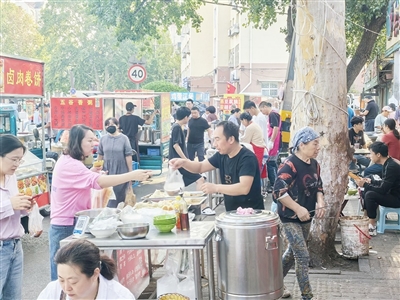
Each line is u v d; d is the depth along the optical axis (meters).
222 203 10.38
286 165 5.05
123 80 51.28
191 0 18.27
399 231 8.16
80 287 2.90
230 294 4.53
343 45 6.45
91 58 50.50
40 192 8.93
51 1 49.91
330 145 6.46
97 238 4.43
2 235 4.20
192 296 4.91
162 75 59.62
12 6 50.03
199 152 12.77
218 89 43.22
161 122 14.63
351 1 14.55
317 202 5.25
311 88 6.44
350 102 29.80
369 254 6.87
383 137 9.23
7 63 7.95
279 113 12.26
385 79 18.47
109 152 9.62
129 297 3.08
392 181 7.71
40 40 51.56
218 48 43.03
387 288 5.74
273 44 35.50
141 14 17.69
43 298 3.13
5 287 4.35
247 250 4.46
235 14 39.19
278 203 5.07
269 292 4.53
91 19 49.91
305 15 6.38
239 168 4.87
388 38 14.30
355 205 10.50
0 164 4.19
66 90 52.00
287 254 5.42
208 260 4.88
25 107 21.69
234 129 4.86
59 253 2.91
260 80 35.59
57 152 11.64
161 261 6.43
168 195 6.39
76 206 4.89
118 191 8.34
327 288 5.76
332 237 6.65
